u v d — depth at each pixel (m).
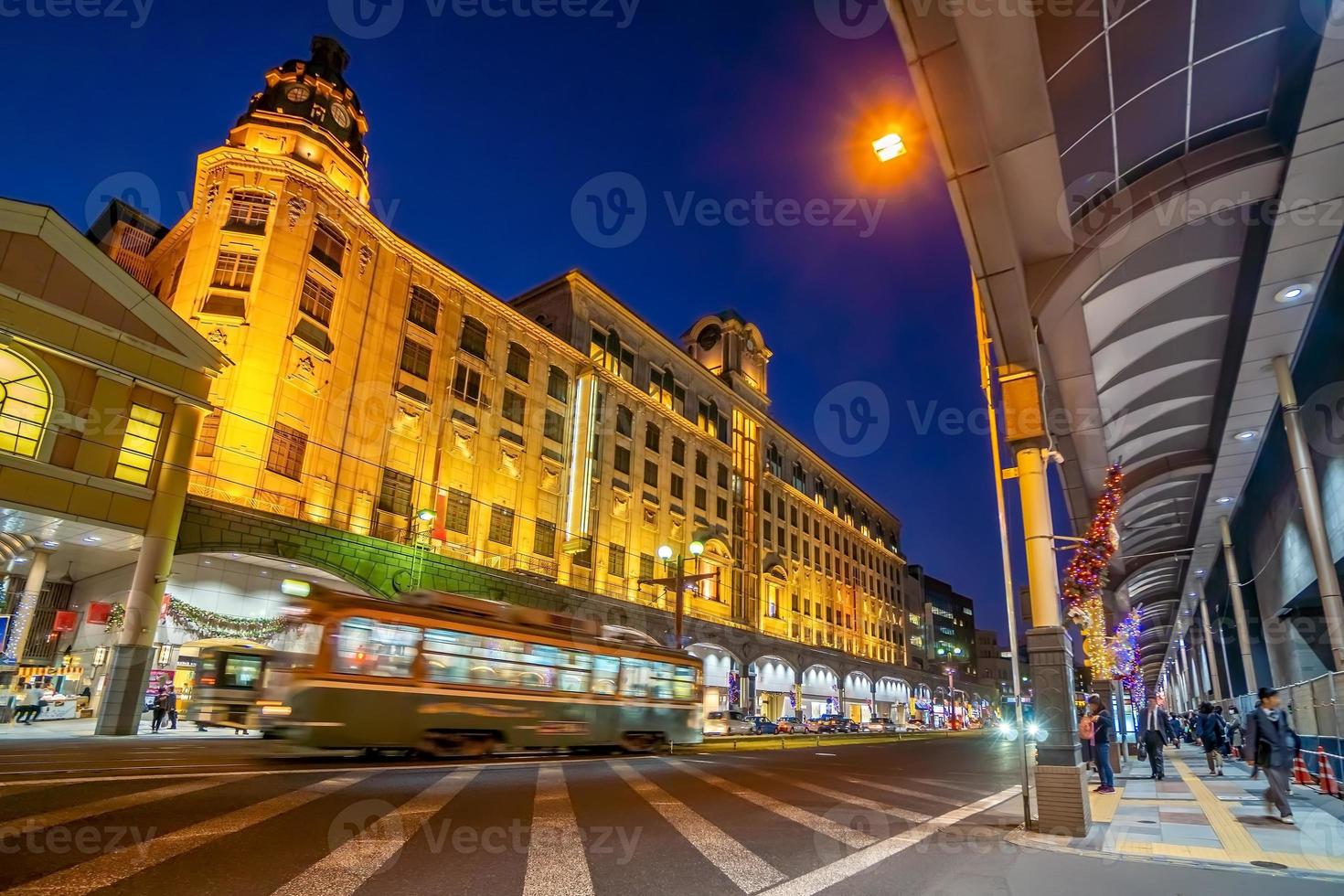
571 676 18.58
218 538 23.38
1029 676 9.56
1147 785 15.66
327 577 27.59
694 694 22.62
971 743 41.34
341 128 32.31
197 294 25.88
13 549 23.12
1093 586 19.56
